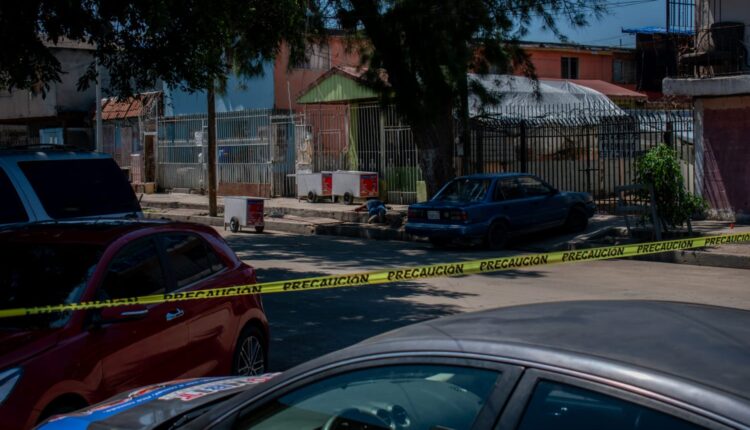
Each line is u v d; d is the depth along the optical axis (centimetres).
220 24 1171
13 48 1104
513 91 2508
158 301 577
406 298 1141
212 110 2356
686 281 1290
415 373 272
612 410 230
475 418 251
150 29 1083
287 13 1345
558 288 1228
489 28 1841
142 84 1251
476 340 269
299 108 3152
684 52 1903
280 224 2228
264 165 2900
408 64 1947
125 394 410
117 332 534
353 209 2381
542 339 262
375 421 276
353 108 2661
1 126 3984
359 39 2078
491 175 1738
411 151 2489
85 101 3562
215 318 630
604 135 2123
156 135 3350
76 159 913
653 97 3744
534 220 1727
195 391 392
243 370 671
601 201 2197
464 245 1778
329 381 292
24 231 621
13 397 462
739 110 1792
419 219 1709
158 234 620
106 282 560
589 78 3747
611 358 243
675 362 239
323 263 1507
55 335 505
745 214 1794
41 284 555
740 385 224
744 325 281
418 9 1827
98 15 1155
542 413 241
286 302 1118
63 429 363
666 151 1567
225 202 2192
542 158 2328
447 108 2022
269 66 2897
